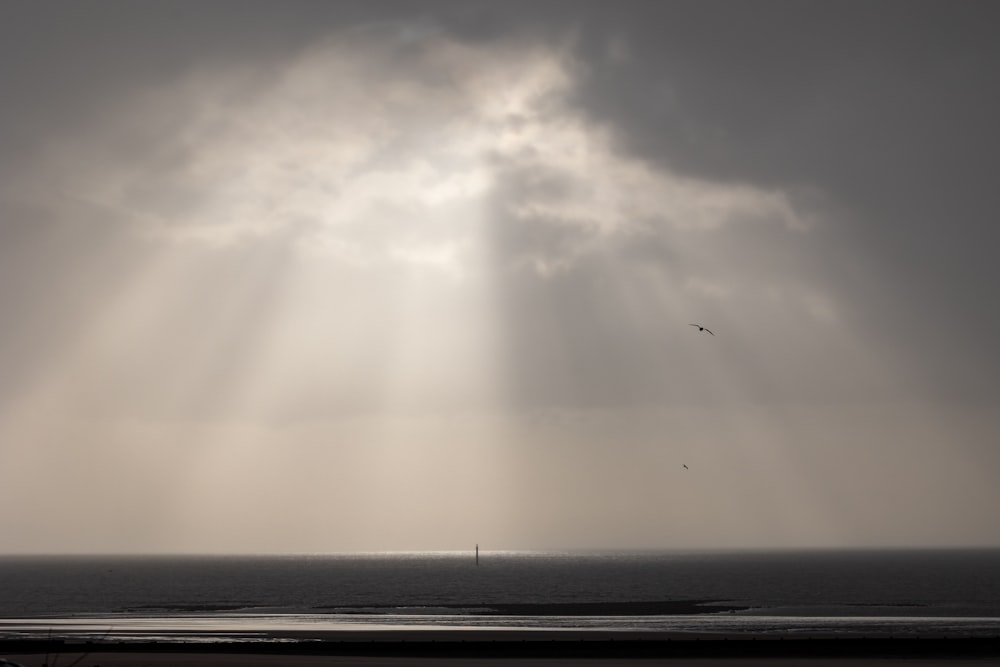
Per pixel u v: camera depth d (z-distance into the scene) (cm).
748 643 8556
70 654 8219
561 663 7656
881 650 8306
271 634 10506
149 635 10431
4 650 8500
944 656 8000
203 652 8438
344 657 8094
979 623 12144
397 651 8456
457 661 7788
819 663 7612
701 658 7981
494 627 11681
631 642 8688
